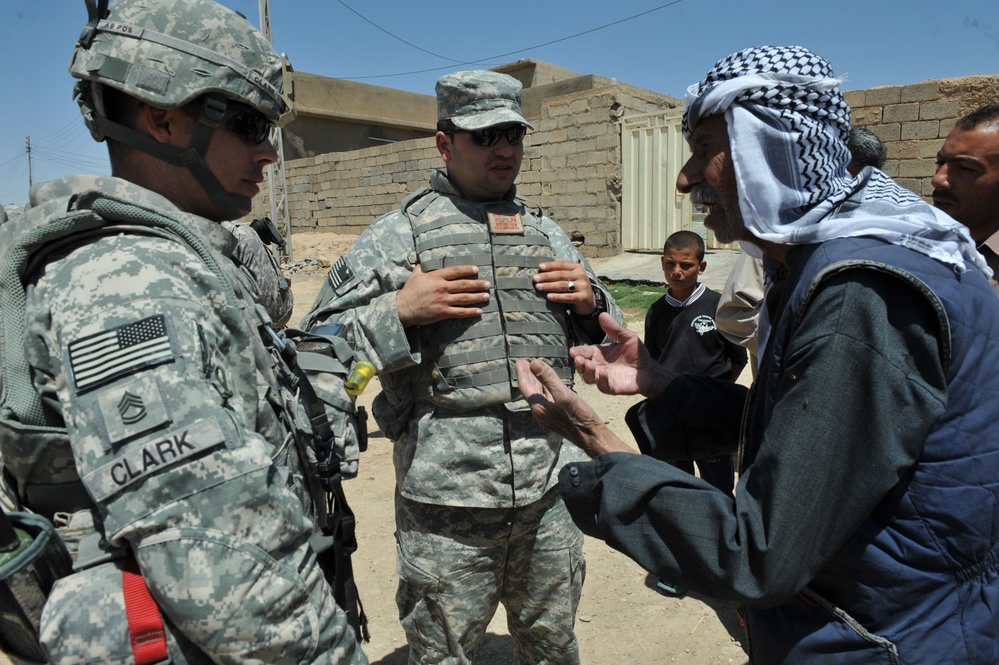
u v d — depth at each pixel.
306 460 1.45
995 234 2.69
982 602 1.18
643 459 1.35
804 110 1.26
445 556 2.04
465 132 2.09
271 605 1.08
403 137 23.27
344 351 1.72
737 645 2.94
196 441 1.05
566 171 12.81
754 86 1.25
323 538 1.48
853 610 1.24
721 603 3.23
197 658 1.13
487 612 2.13
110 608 1.09
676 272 3.31
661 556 1.28
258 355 1.29
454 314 1.98
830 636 1.24
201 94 1.28
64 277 1.12
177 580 1.02
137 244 1.15
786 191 1.27
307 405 1.46
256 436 1.16
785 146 1.26
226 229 1.40
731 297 2.90
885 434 1.09
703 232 11.21
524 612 2.23
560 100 12.70
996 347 1.18
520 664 2.36
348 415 1.61
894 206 1.25
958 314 1.13
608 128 12.05
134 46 1.25
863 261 1.12
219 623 1.04
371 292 2.14
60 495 1.19
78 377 1.05
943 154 2.55
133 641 1.09
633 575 3.49
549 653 2.26
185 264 1.18
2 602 1.11
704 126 1.37
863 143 3.02
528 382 1.55
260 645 1.07
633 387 1.81
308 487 1.46
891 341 1.10
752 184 1.27
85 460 1.05
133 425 1.03
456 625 2.07
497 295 2.08
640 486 1.30
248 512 1.08
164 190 1.35
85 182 1.23
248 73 1.32
